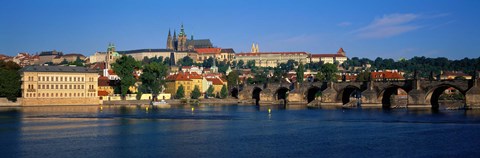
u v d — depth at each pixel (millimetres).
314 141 158375
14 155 138500
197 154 138875
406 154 137000
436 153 137500
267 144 153500
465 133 168625
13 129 187375
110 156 136625
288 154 138250
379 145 149750
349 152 140250
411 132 173500
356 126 193375
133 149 145875
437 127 184375
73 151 143250
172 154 139000
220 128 191250
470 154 135625
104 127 194000
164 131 182375
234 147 148750
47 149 146125
